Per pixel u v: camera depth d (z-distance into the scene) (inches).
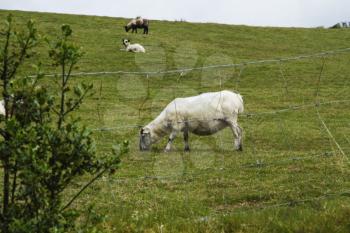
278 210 419.2
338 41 2284.7
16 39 238.7
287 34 2386.8
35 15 2181.3
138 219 402.0
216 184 545.6
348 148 754.8
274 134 870.4
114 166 245.1
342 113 1099.9
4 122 238.4
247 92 1307.8
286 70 1574.8
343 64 1736.0
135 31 2142.0
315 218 394.9
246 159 677.9
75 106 248.7
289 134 869.8
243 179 568.4
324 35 2406.5
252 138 838.5
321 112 1103.6
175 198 488.4
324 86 1409.9
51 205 243.3
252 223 394.9
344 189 512.7
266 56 1909.4
